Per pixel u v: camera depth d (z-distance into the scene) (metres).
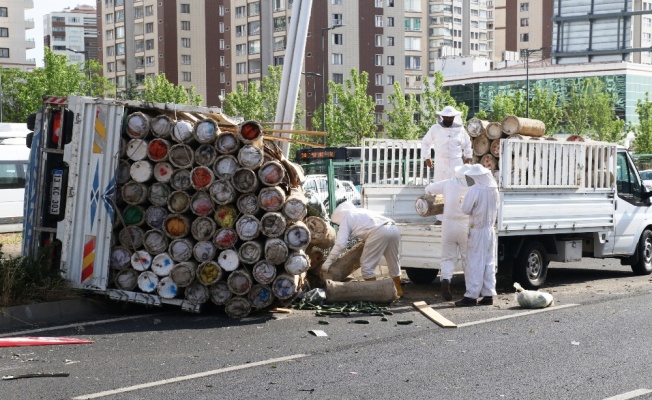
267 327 11.11
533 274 14.94
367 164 16.00
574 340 10.19
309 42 106.94
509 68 109.75
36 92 69.25
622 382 8.10
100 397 7.52
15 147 26.41
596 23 120.88
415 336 10.48
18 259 11.97
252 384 7.99
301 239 11.85
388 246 13.52
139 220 12.09
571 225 15.35
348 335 10.55
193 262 11.97
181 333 10.66
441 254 13.62
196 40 118.88
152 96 89.44
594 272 18.05
